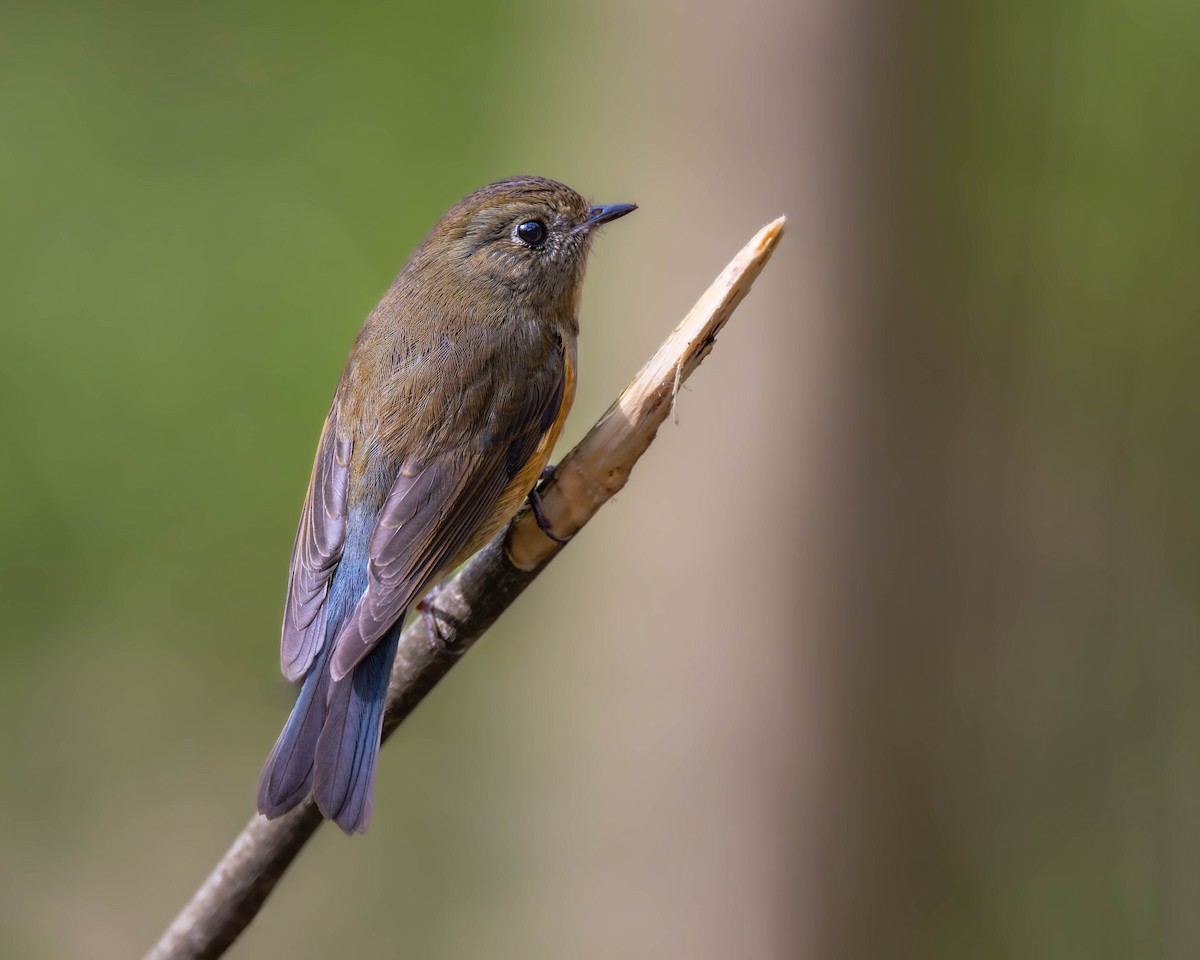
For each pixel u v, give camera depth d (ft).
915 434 36.68
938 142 37.06
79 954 45.24
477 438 25.46
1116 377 38.37
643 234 38.27
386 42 53.72
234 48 54.44
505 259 27.22
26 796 46.44
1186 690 36.81
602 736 37.65
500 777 45.03
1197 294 38.14
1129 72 38.86
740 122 37.27
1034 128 38.52
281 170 52.85
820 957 36.19
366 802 21.04
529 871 42.45
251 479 48.14
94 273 50.85
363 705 21.97
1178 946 35.68
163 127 53.42
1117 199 38.83
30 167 52.47
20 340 49.29
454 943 44.32
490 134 52.47
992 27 37.81
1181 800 36.40
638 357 38.32
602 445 21.08
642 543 37.06
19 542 47.16
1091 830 36.42
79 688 47.24
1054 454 38.04
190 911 21.27
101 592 47.52
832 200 36.78
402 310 26.96
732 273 20.92
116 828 46.75
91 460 47.91
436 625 22.16
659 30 38.11
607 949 37.37
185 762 47.52
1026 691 36.81
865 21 36.47
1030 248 38.24
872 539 36.35
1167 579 37.58
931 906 36.09
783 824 36.29
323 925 46.03
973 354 37.60
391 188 52.11
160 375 49.39
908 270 36.81
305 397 49.73
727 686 36.55
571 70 44.42
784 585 36.45
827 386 36.52
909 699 36.27
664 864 36.94
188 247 51.57
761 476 36.50
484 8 53.21
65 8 54.29
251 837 21.11
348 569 24.40
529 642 42.04
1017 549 37.40
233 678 47.78
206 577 47.91
